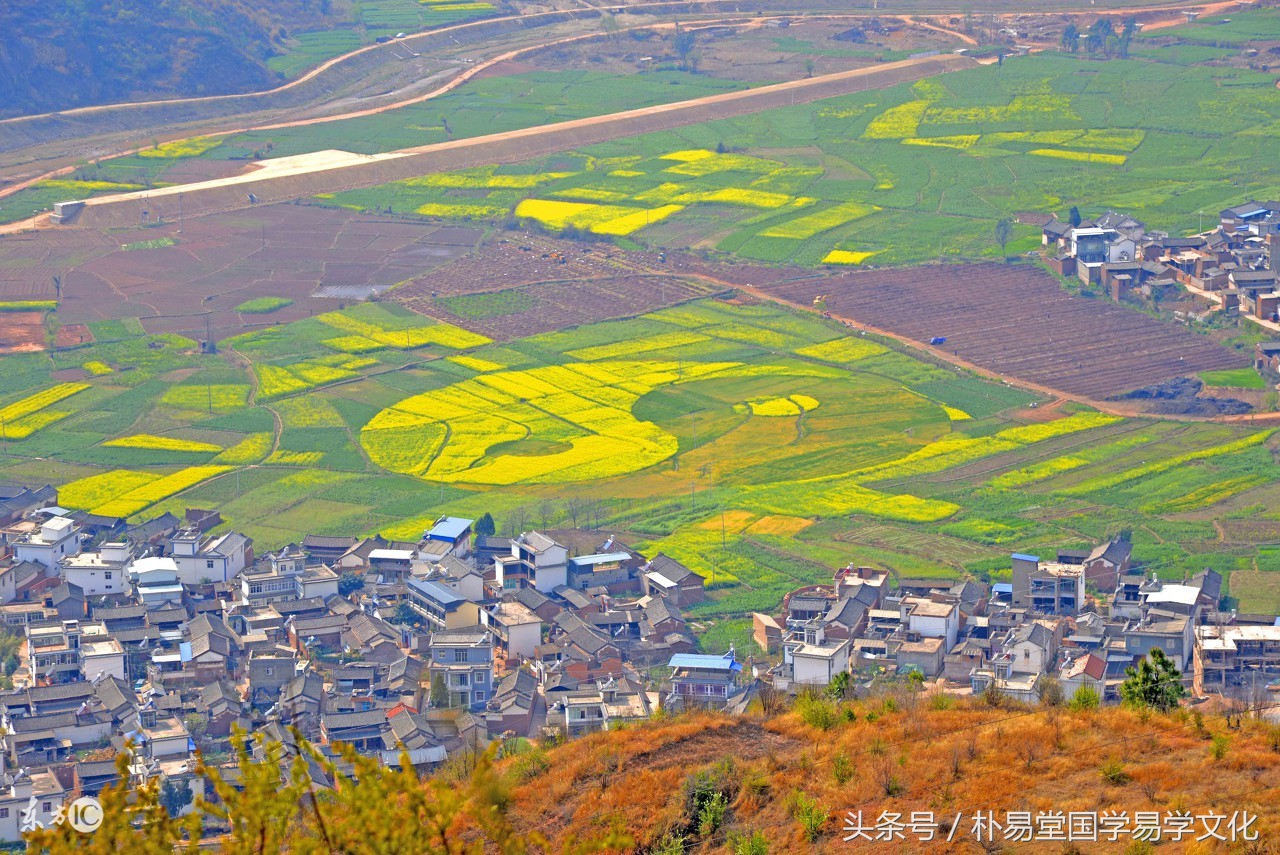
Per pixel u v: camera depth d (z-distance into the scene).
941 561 128.12
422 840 30.08
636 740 47.78
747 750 46.78
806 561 128.88
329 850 29.83
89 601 119.75
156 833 29.52
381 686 101.44
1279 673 97.94
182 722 94.31
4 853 66.81
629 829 41.94
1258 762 40.91
